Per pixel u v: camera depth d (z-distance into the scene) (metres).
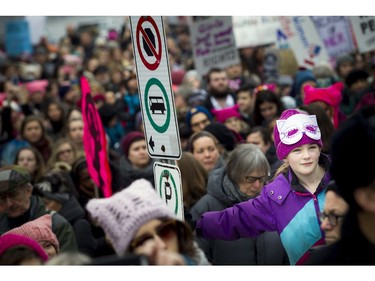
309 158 4.67
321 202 4.73
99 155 6.12
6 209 6.00
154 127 5.35
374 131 2.90
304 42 12.62
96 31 28.23
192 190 6.22
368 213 2.95
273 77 14.66
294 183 4.79
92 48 26.14
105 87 15.49
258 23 16.06
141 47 5.34
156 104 5.29
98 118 6.07
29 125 10.88
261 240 5.56
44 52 24.67
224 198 5.73
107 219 3.41
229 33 12.64
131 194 3.42
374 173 2.88
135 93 13.38
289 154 4.72
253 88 11.50
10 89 16.12
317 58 12.57
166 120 5.21
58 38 31.17
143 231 3.37
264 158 5.65
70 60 20.23
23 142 11.02
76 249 5.95
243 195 5.70
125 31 24.34
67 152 9.23
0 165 11.22
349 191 2.93
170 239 3.48
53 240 5.17
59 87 17.09
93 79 15.44
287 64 14.52
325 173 4.76
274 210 4.83
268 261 5.54
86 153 6.30
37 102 16.72
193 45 13.01
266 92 9.32
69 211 6.63
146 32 5.25
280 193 4.80
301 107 5.94
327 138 5.80
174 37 27.67
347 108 11.47
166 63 5.11
